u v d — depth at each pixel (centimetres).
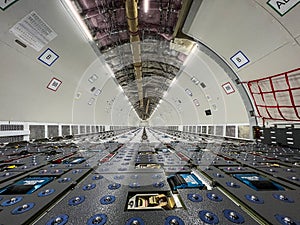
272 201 138
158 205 144
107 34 655
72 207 126
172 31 639
